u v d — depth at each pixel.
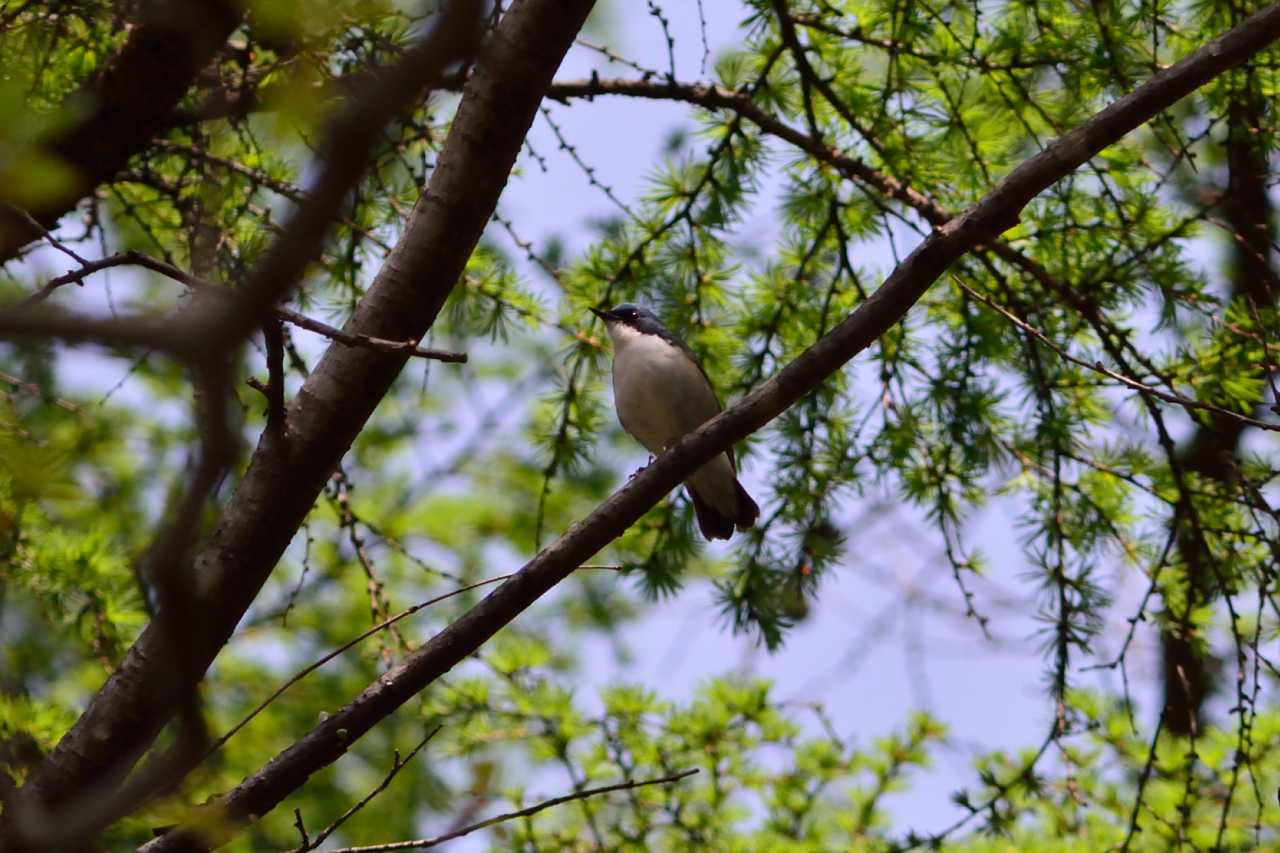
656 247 11.05
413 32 6.56
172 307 2.84
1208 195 10.72
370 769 14.32
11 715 8.51
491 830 11.16
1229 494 9.66
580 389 11.21
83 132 7.33
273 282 2.50
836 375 10.80
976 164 10.23
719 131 10.62
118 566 9.88
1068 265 9.95
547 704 11.29
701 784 11.62
